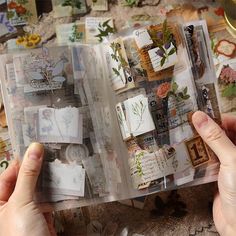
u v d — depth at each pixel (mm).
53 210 701
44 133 690
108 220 805
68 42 846
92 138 707
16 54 701
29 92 694
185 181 729
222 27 863
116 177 725
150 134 717
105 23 854
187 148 719
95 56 733
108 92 734
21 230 679
